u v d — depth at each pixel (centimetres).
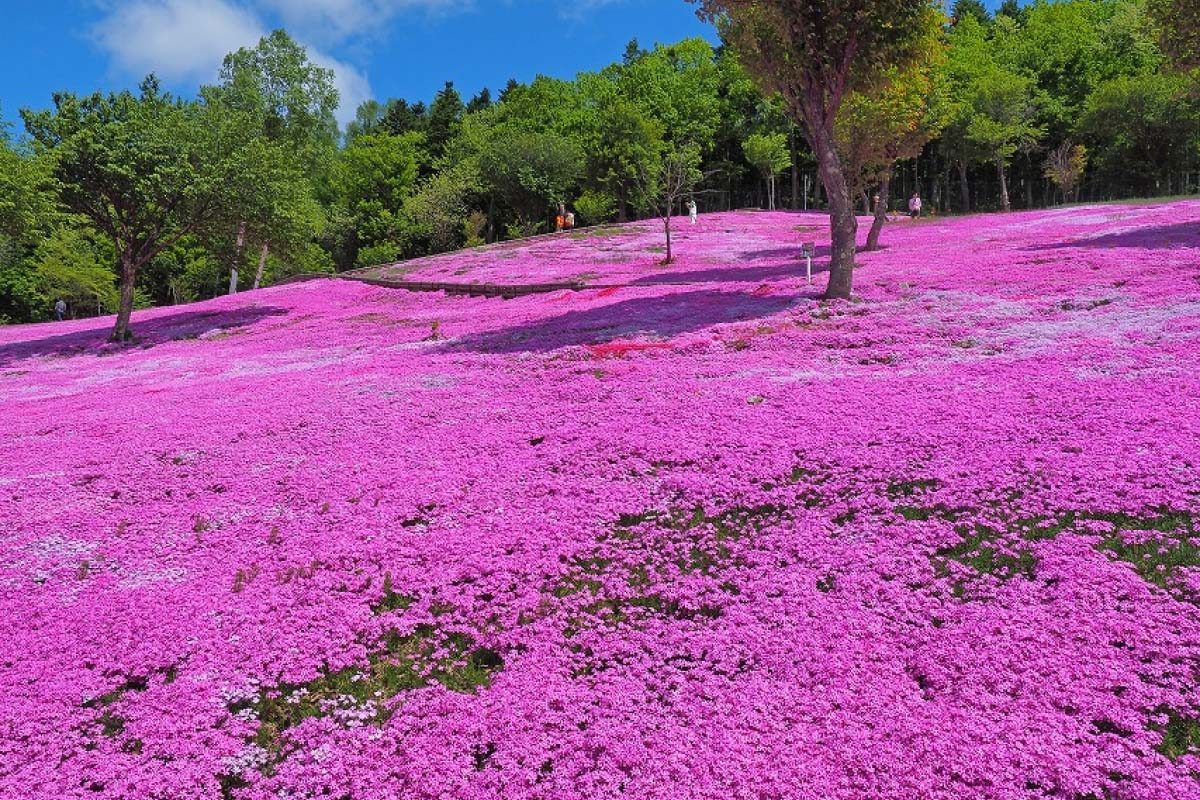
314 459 1301
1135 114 6412
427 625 817
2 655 802
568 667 730
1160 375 1196
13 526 1120
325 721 674
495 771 598
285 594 880
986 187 8981
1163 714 588
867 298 2083
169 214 3319
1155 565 755
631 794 556
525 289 3100
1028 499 898
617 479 1100
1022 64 8169
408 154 8750
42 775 621
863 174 3381
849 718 609
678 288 2673
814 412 1244
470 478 1158
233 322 3375
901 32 1998
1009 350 1467
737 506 990
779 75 2070
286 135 6097
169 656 779
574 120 9056
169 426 1559
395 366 1947
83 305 7025
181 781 608
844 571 824
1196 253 2133
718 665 701
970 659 659
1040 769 540
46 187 3067
